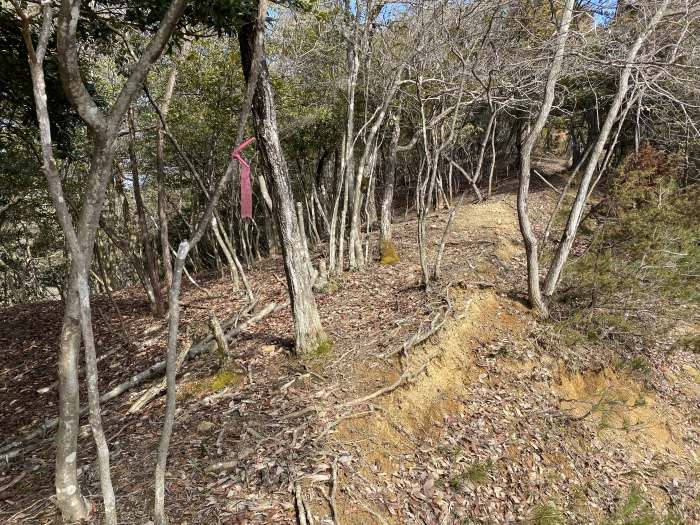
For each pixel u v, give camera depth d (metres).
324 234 14.80
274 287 8.98
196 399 4.83
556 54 5.88
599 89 8.88
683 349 7.10
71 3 2.05
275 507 3.27
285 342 5.79
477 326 6.37
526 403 5.36
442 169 16.20
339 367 5.05
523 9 6.86
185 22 4.64
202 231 2.27
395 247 10.16
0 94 5.05
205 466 3.69
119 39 7.01
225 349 5.24
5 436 5.32
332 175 15.46
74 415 2.95
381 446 4.12
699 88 5.98
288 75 9.95
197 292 9.83
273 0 4.86
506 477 4.34
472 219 11.96
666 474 5.17
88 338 2.17
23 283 15.43
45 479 4.03
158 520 2.35
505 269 8.38
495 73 6.65
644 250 6.87
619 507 4.46
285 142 11.94
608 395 5.91
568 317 6.79
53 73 4.86
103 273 12.80
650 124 9.26
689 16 6.00
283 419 4.22
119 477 3.69
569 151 20.27
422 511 3.67
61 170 8.84
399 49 7.92
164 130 7.29
